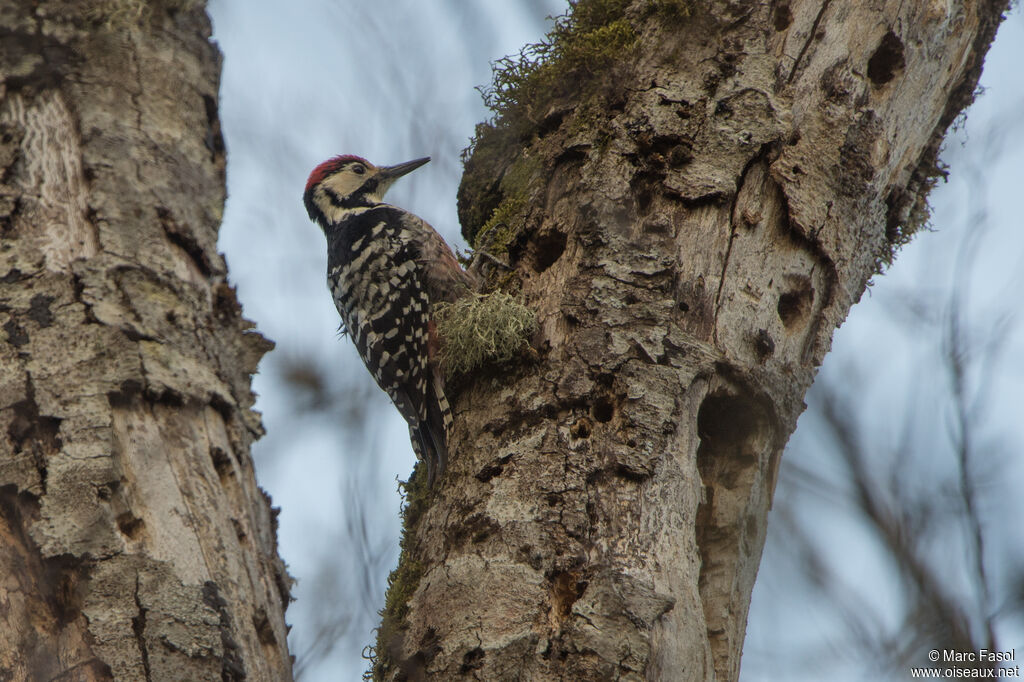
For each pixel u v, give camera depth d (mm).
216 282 7141
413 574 9016
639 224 9445
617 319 9031
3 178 6770
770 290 9438
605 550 8062
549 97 10711
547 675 7645
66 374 6188
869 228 10023
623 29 10422
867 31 9984
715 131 9680
